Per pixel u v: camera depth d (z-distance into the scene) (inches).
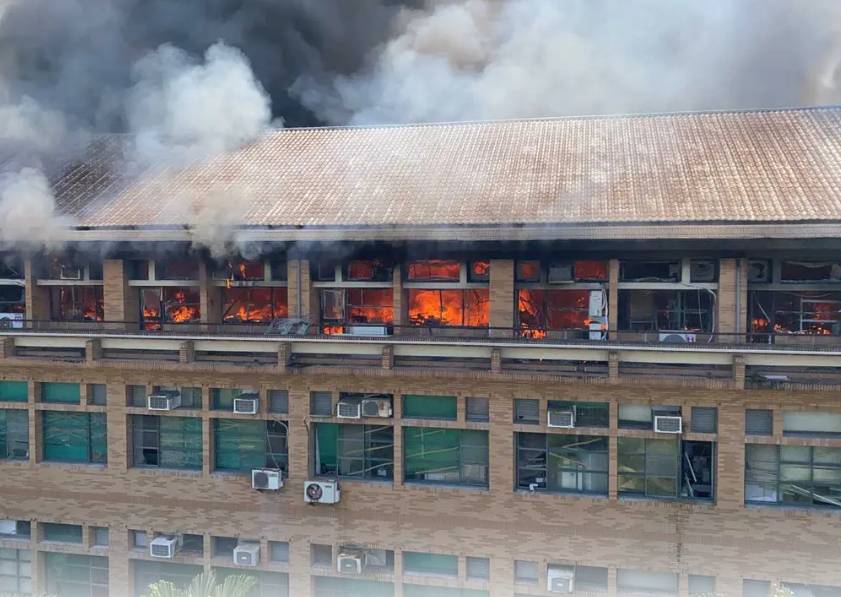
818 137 824.9
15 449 842.2
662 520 693.3
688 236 667.4
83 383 811.4
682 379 681.0
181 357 775.1
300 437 765.3
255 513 776.3
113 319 823.7
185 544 803.4
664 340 716.7
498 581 727.1
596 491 721.0
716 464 688.4
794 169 756.6
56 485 818.8
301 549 766.5
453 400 745.6
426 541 742.5
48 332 799.7
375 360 759.7
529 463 735.7
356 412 746.2
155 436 810.2
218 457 797.9
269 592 781.9
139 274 840.3
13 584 839.7
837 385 657.0
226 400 793.6
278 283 818.2
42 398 829.2
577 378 699.4
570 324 771.4
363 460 767.7
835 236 640.4
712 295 734.5
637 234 676.1
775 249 685.3
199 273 821.9
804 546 670.5
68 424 828.6
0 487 832.3
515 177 813.9
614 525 702.5
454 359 745.0
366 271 798.5
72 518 816.3
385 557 762.2
